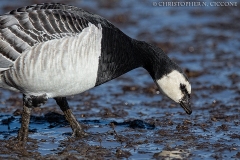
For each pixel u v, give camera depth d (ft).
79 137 46.91
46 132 48.57
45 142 45.47
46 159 41.09
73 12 44.29
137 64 47.37
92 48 42.47
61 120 52.54
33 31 41.83
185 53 79.77
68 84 42.52
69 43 41.55
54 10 43.42
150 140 45.75
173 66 46.98
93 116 53.78
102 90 64.59
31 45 41.55
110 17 100.32
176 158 41.32
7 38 41.88
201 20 98.99
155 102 59.26
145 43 47.47
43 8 45.01
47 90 42.86
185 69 69.82
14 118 52.90
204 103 58.13
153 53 47.06
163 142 45.19
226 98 60.03
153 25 96.22
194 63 74.69
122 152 42.19
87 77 42.80
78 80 42.52
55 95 43.83
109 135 47.44
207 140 45.65
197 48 82.23
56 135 47.70
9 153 42.24
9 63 41.68
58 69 41.55
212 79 67.67
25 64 41.39
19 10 44.09
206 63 74.54
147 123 51.03
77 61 41.86
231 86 64.49
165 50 81.41
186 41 86.07
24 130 44.27
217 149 43.27
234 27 94.02
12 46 41.68
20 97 61.52
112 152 42.78
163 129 48.98
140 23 97.50
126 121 51.93
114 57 44.73
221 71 70.79
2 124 50.98
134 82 68.03
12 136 46.88
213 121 51.26
